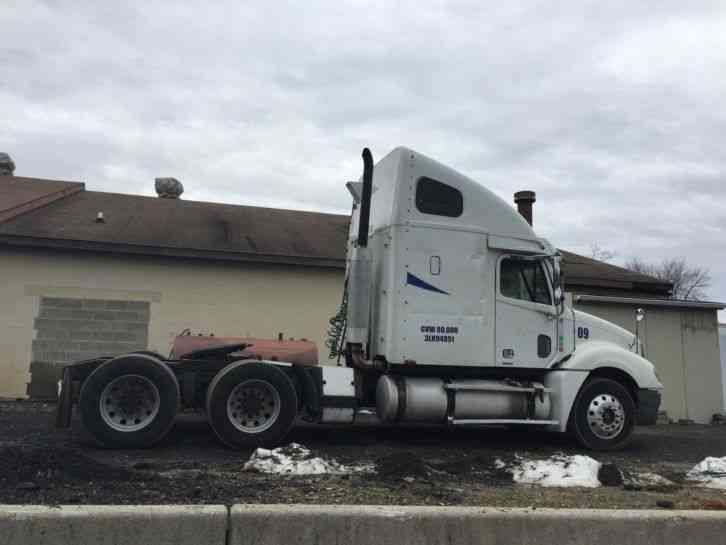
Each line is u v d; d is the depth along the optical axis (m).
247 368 7.59
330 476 5.89
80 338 12.74
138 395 7.46
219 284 13.62
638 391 8.95
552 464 6.50
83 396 7.27
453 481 5.99
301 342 8.81
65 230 13.02
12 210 13.44
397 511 4.01
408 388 8.16
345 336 8.91
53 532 3.65
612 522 4.22
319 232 16.28
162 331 13.17
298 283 14.09
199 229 14.79
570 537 4.16
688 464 7.94
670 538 4.28
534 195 14.66
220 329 13.50
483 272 8.47
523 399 8.54
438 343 8.17
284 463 6.29
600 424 8.66
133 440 7.32
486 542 4.05
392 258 8.13
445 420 8.31
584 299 15.24
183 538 3.76
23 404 11.84
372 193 9.10
